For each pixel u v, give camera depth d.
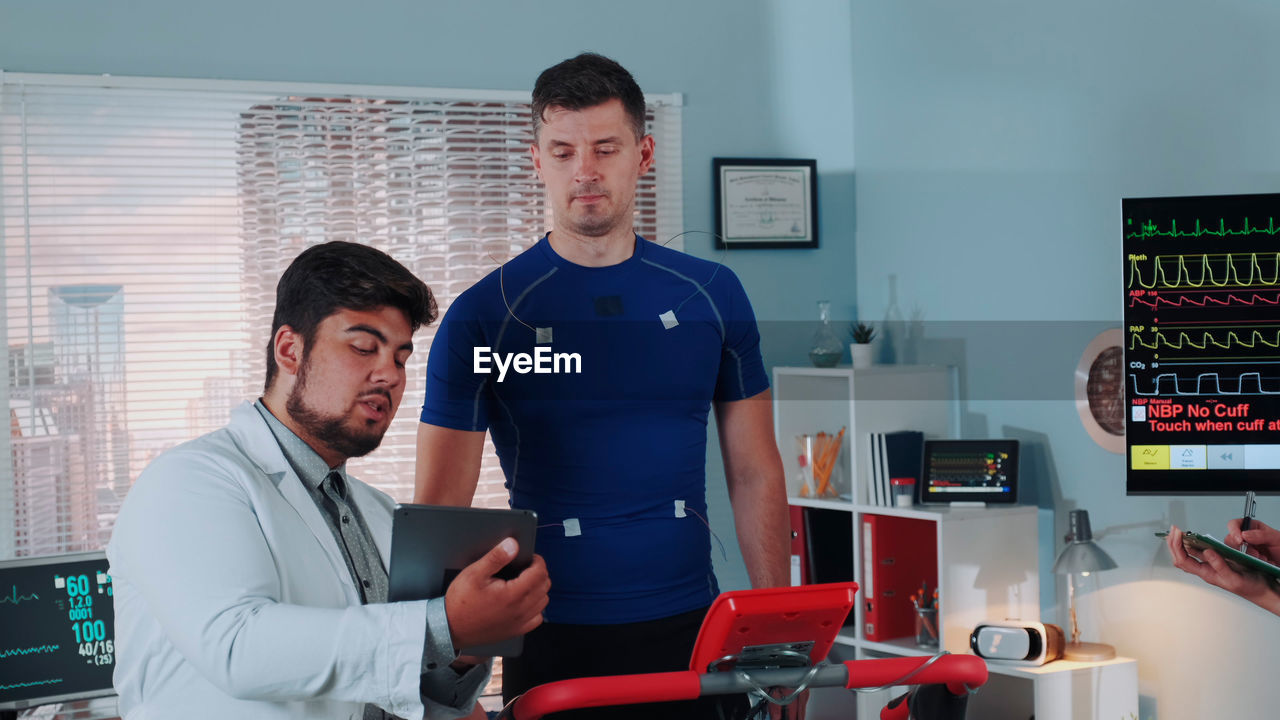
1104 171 2.91
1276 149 2.48
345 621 1.09
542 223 3.47
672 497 1.85
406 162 3.34
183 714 1.15
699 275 1.92
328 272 1.22
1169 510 2.71
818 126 3.80
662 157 3.62
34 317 3.07
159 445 3.15
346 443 1.27
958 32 3.38
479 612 1.12
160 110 3.17
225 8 3.21
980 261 3.32
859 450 3.19
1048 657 2.71
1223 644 2.59
